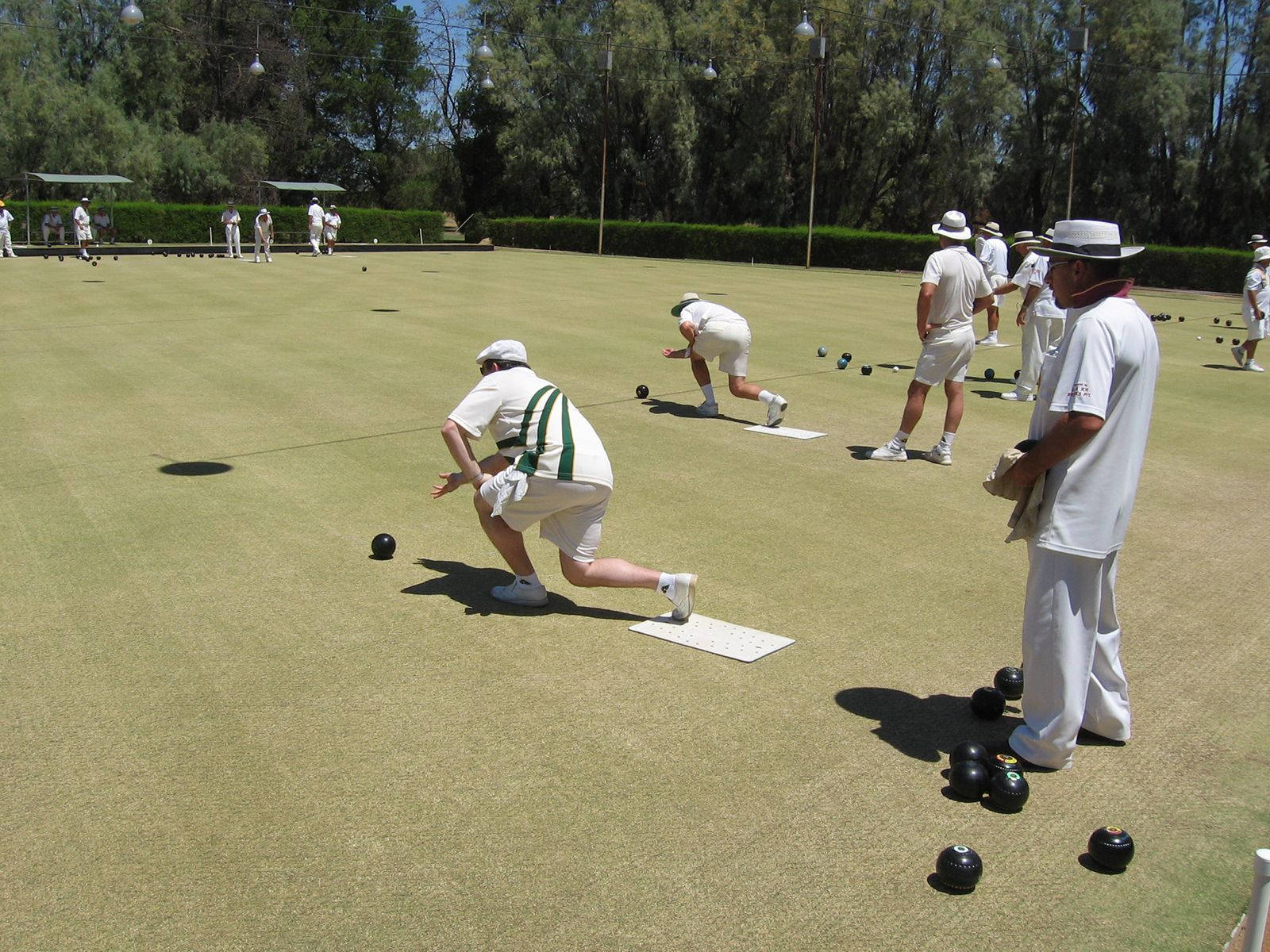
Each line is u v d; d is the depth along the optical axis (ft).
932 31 158.61
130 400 34.22
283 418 32.09
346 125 213.05
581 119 183.93
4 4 153.17
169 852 10.99
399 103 212.64
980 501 25.57
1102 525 12.42
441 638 16.62
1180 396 43.19
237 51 188.75
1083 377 11.99
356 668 15.46
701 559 20.84
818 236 140.77
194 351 44.14
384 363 42.39
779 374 43.75
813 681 15.49
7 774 12.45
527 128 181.68
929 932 10.00
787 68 164.04
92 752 12.96
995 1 161.07
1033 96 164.25
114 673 15.15
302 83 196.95
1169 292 116.78
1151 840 11.73
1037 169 161.38
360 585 18.83
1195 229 156.04
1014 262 116.06
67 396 34.63
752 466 28.37
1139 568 21.47
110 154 153.38
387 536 20.33
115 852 10.98
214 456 27.50
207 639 16.35
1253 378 48.52
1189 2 154.71
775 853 11.19
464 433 17.01
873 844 11.43
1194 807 12.46
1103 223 12.49
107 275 85.10
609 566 17.17
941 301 28.09
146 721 13.76
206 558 20.03
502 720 13.97
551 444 16.62
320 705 14.28
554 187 193.06
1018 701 15.11
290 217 152.35
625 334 53.88
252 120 193.16
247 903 10.20
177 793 12.11
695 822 11.73
